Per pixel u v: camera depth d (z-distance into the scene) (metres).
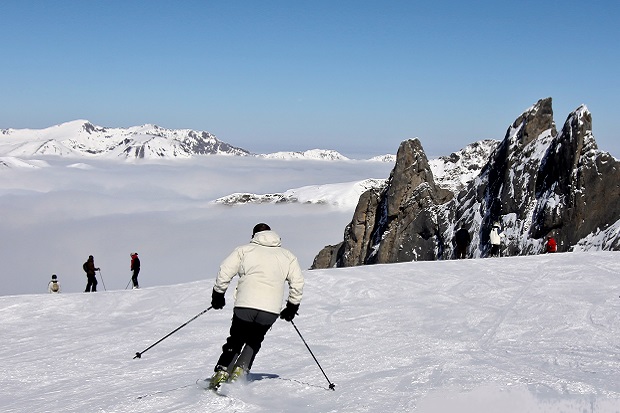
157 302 15.48
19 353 10.62
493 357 8.28
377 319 12.03
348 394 6.35
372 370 7.70
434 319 11.66
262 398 6.24
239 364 6.55
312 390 6.62
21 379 8.52
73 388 7.63
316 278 16.75
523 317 11.37
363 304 13.72
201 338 10.95
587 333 9.96
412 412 5.55
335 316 12.57
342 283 15.95
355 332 10.92
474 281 15.07
